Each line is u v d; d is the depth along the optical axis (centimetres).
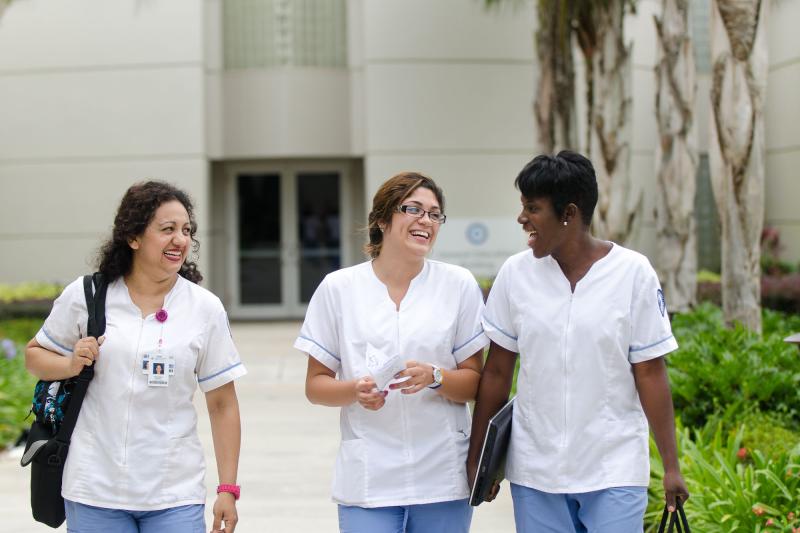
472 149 1859
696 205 2084
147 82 1884
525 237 1861
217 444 400
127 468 367
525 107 1866
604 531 362
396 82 1853
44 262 1906
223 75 1939
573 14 1284
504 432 380
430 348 393
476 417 400
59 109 1900
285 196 2078
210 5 1917
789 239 1955
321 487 743
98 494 366
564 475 367
